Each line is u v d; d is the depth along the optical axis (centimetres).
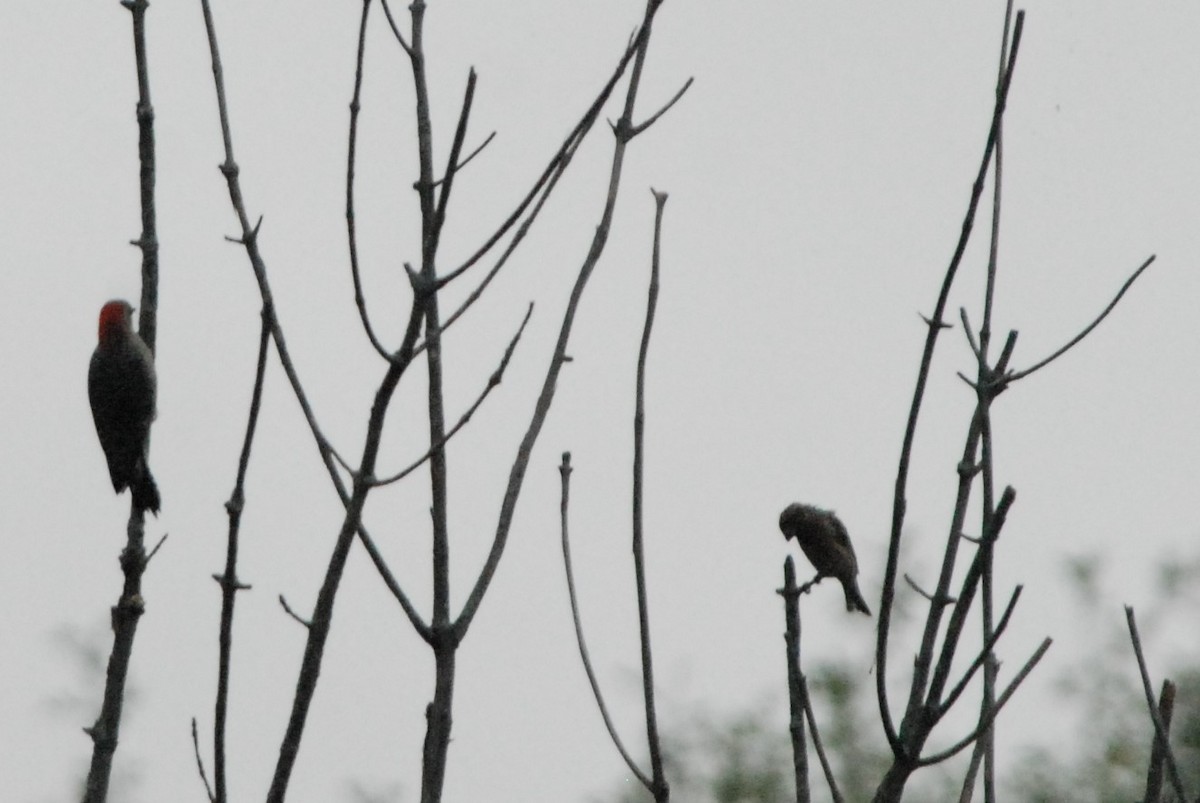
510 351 946
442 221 930
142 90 1079
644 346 1070
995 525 957
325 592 914
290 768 905
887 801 955
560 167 941
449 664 979
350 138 949
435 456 1028
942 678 958
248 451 927
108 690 1034
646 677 1005
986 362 1081
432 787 952
